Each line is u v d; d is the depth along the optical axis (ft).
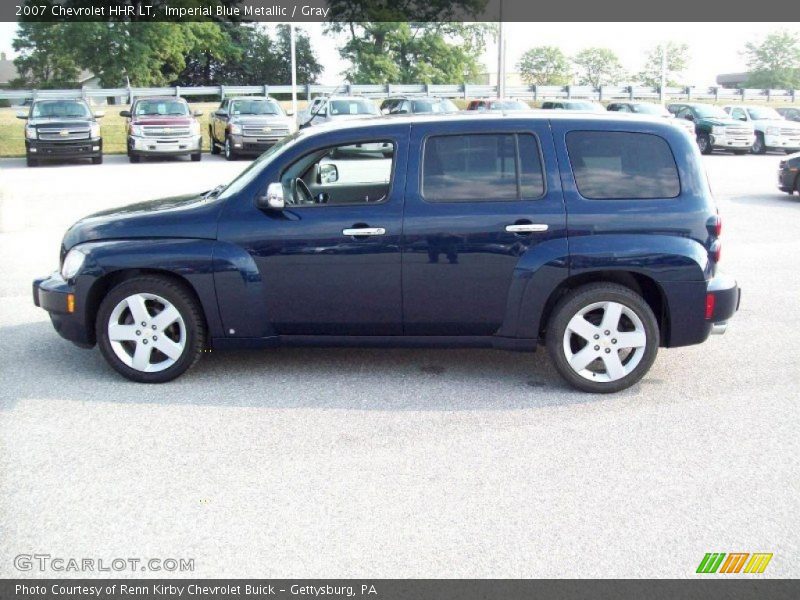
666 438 15.92
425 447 15.44
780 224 43.16
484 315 18.42
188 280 18.52
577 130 18.24
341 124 19.02
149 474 14.25
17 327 23.94
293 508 13.04
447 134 18.38
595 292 18.03
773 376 19.76
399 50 165.89
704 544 11.98
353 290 18.45
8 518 12.71
